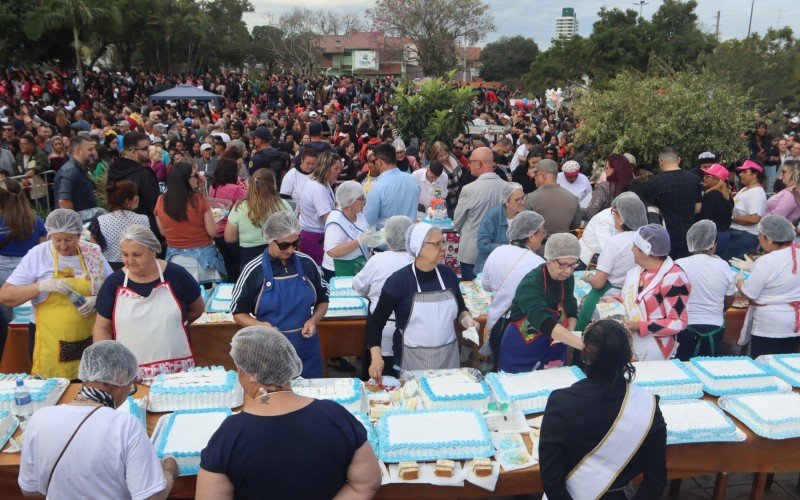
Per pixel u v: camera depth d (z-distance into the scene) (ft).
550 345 13.80
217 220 22.38
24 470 8.47
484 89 141.28
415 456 10.50
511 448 10.91
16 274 13.46
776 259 15.31
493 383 12.50
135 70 128.47
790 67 62.64
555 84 129.80
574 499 8.30
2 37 116.88
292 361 7.75
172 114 68.64
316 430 7.42
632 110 29.89
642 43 99.60
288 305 13.29
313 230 21.84
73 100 94.73
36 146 36.45
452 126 34.83
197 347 16.97
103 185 31.60
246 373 7.60
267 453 7.23
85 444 8.19
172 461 9.87
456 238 25.02
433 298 13.46
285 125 62.54
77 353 13.67
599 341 8.20
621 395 8.18
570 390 8.41
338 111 89.76
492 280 15.10
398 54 193.88
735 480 14.53
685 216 21.93
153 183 22.38
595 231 19.10
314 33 240.32
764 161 43.34
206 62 182.39
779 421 11.43
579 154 32.65
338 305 17.57
